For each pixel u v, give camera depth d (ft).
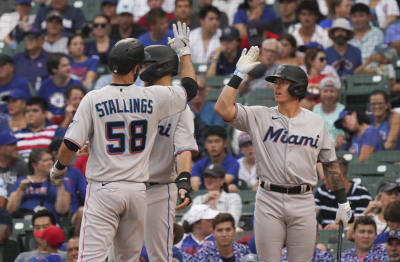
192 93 68.54
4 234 108.58
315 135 69.26
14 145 126.41
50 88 148.15
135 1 173.99
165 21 152.76
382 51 145.89
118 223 65.00
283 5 160.15
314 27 154.30
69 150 63.82
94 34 162.71
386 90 140.05
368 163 119.44
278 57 143.54
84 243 63.46
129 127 64.13
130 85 65.16
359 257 95.40
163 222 71.05
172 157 70.79
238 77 69.05
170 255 71.82
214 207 111.45
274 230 69.00
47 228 99.76
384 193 104.99
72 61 159.33
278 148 68.90
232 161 123.13
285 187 68.69
